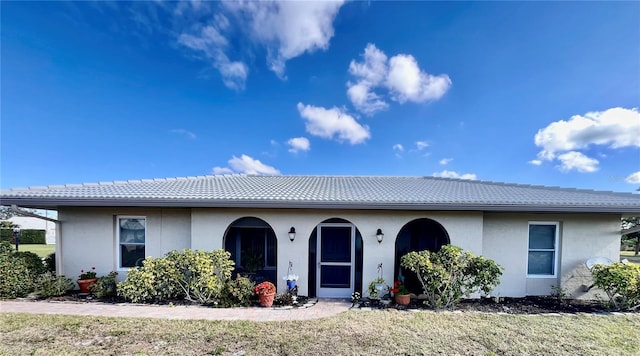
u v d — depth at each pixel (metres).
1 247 10.41
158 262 8.73
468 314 7.59
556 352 5.57
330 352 5.48
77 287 9.87
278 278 9.41
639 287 8.02
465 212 9.23
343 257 9.82
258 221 12.35
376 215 9.38
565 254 9.49
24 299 8.70
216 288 8.44
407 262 8.43
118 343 5.74
